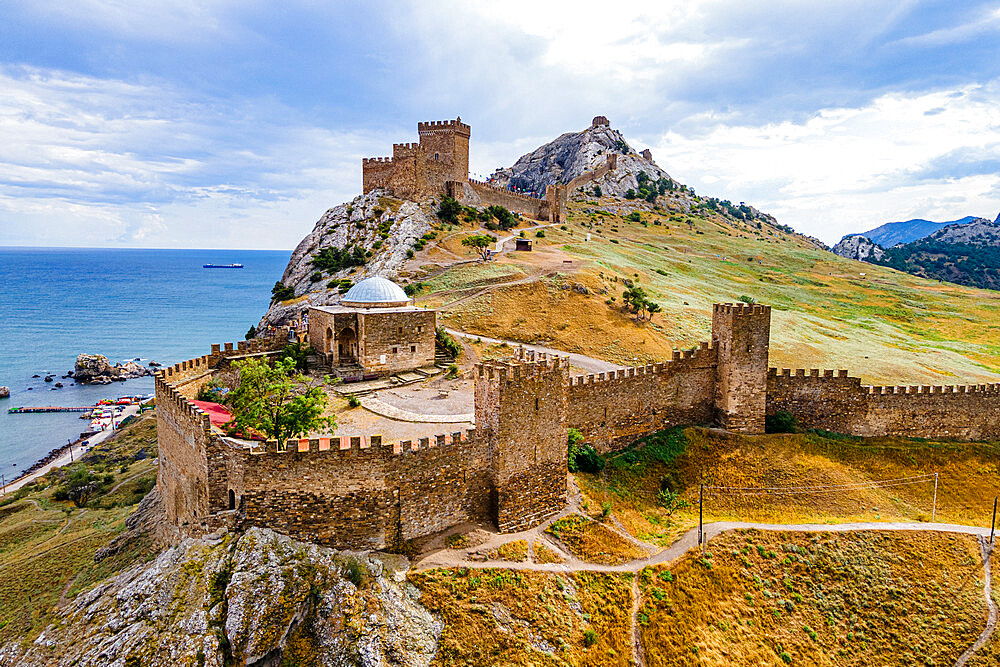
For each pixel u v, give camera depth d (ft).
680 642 114.21
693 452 178.70
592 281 370.94
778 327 358.43
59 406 438.81
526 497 135.95
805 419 196.65
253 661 98.43
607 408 175.83
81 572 152.66
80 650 105.40
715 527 145.69
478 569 118.93
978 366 320.70
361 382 222.69
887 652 120.37
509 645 105.19
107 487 242.17
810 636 121.49
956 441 196.75
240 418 133.08
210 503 119.24
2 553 185.78
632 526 145.59
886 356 323.98
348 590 106.22
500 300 335.26
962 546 143.64
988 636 122.93
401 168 511.40
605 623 114.73
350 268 431.02
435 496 125.49
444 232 467.11
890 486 169.68
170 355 628.69
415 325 240.73
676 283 447.83
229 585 105.19
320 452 115.44
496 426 129.70
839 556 139.13
